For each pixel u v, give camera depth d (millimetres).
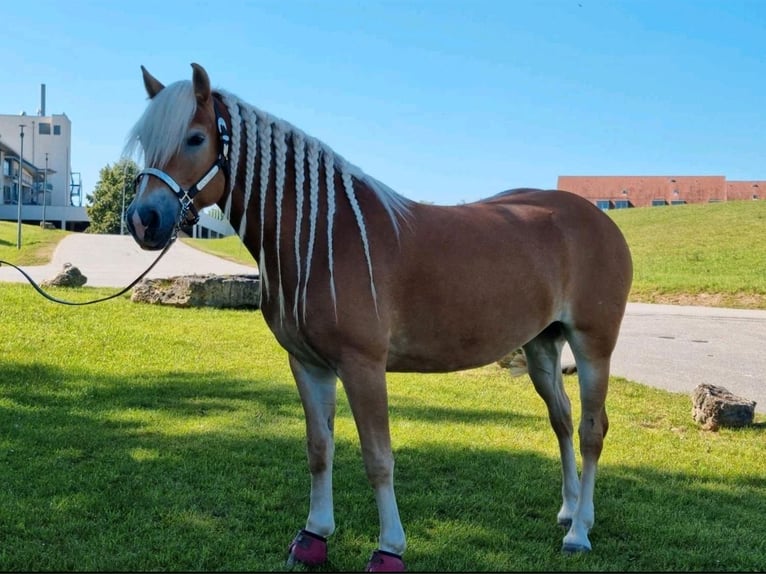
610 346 3877
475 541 3799
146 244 2967
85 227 66938
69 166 78188
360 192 3234
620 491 4660
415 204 3479
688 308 18375
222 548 3594
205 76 3070
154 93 3312
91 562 3381
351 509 4199
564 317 3801
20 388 6781
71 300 12125
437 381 8336
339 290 3025
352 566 3447
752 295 19812
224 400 6797
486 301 3396
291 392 7223
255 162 3176
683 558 3637
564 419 4090
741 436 6152
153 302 13062
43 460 4820
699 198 73000
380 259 3127
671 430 6402
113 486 4406
